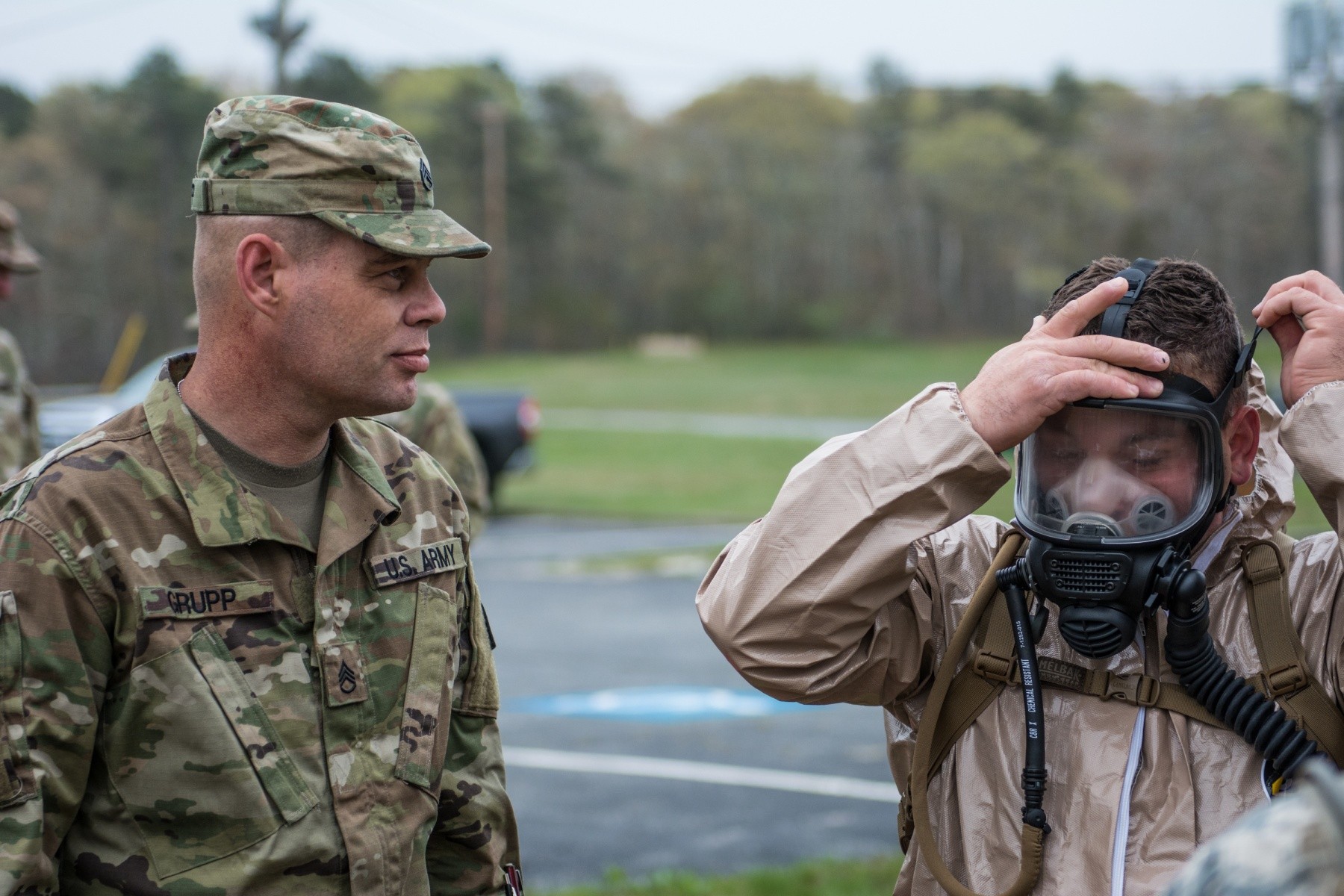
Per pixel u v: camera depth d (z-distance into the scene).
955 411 1.69
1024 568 1.71
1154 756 1.67
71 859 1.75
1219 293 1.70
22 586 1.67
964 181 82.81
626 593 10.48
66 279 59.44
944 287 84.56
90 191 61.56
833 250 84.75
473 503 3.81
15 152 62.25
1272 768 1.66
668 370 52.50
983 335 83.62
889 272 84.88
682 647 8.41
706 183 83.44
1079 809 1.67
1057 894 1.65
